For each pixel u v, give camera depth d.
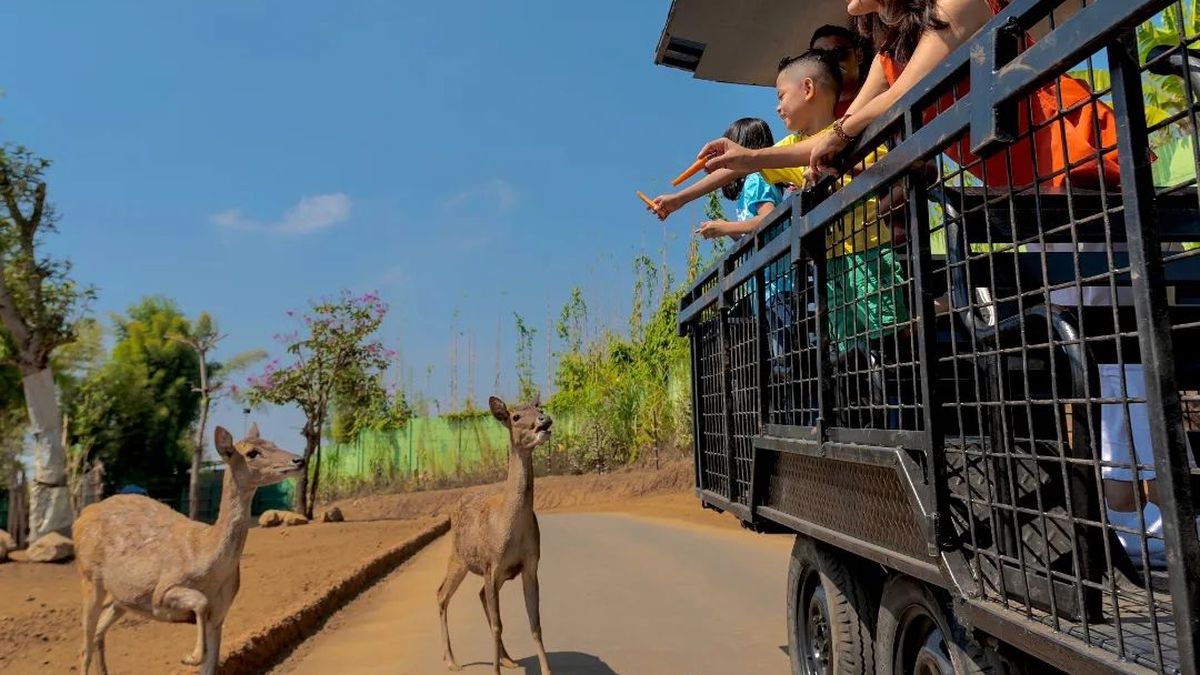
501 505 5.95
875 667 3.98
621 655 6.83
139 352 39.31
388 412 36.25
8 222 14.59
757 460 4.77
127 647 7.34
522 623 8.30
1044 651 2.16
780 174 5.65
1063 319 2.51
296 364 22.14
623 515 20.31
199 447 23.81
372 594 10.55
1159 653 1.79
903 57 3.56
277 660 7.14
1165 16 2.22
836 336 3.70
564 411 32.47
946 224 2.76
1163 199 3.20
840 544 3.59
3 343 19.69
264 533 18.44
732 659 6.57
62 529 14.74
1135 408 3.08
